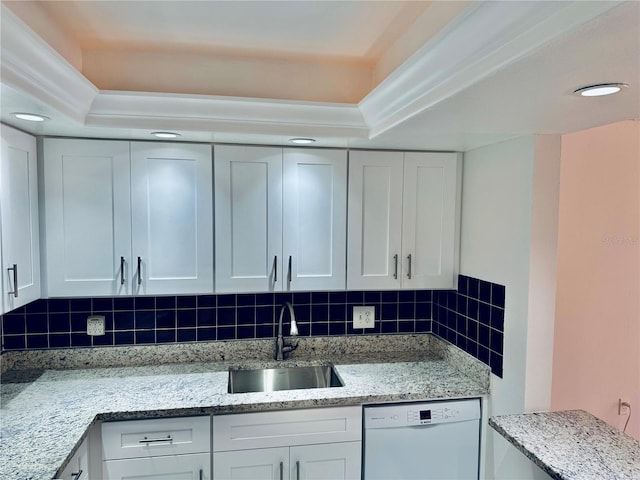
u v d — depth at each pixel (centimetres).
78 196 193
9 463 134
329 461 190
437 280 226
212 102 171
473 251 215
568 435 159
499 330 194
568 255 204
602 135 203
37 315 218
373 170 216
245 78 191
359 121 185
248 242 208
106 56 181
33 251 184
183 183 200
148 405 177
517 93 117
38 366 219
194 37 167
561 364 207
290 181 210
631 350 211
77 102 156
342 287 217
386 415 193
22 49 113
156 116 173
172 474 178
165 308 229
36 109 141
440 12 131
